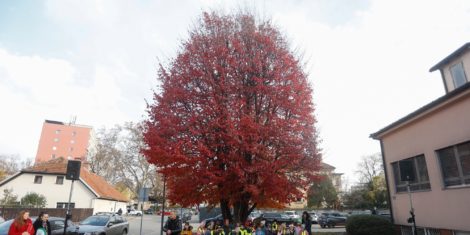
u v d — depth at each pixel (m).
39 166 43.47
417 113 14.22
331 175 61.19
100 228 17.17
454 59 17.53
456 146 12.45
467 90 11.34
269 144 13.87
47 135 108.00
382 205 54.38
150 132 14.02
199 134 13.23
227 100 14.02
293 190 13.69
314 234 22.23
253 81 14.91
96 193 42.22
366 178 69.25
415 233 12.30
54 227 15.12
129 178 59.47
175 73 15.46
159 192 56.50
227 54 14.98
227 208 15.47
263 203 14.39
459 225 11.96
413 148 15.05
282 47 16.52
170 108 14.50
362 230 16.27
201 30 16.98
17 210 30.28
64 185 41.97
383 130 17.33
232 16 17.39
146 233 26.11
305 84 15.59
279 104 14.29
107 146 60.69
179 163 13.02
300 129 14.14
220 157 13.07
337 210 58.41
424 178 14.41
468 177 11.79
